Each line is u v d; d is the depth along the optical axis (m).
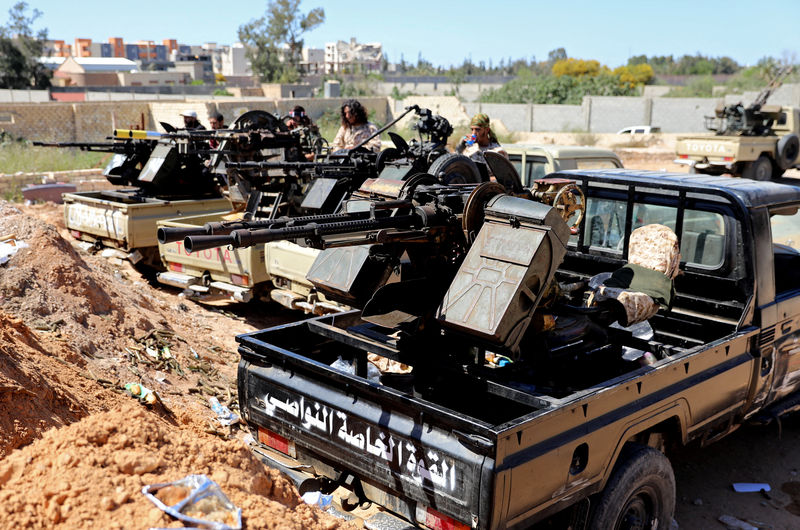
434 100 34.25
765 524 4.38
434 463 3.01
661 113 35.06
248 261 7.19
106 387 4.44
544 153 9.08
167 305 7.11
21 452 2.86
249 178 7.97
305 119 9.39
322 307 6.59
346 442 3.38
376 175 7.11
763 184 4.76
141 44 158.50
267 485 3.11
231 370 5.80
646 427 3.58
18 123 23.70
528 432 2.94
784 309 4.70
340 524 3.12
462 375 3.83
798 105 35.97
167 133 8.70
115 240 8.60
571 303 4.24
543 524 3.45
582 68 64.44
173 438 3.10
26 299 5.11
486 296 3.37
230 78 94.44
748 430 5.75
